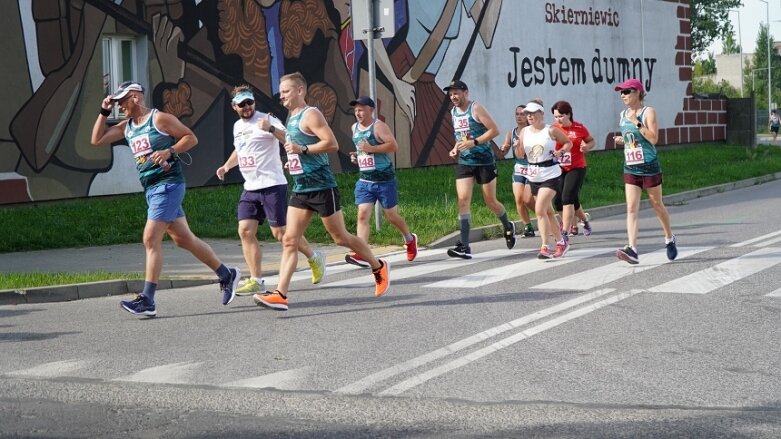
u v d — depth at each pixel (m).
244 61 21.73
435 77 27.05
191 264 13.55
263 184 10.23
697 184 26.62
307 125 9.48
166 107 20.16
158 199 9.45
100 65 19.06
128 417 6.20
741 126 41.19
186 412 6.29
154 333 8.81
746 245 13.93
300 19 23.06
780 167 32.94
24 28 17.88
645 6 36.41
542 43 31.19
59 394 6.76
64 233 15.80
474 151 13.70
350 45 24.38
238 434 5.82
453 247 14.91
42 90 18.12
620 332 8.44
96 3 18.92
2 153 17.58
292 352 7.90
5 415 6.28
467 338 8.28
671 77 38.06
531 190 14.73
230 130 21.41
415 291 10.78
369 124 12.74
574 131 13.70
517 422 5.96
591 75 33.59
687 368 7.21
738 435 5.67
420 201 20.17
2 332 8.99
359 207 12.98
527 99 30.53
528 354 7.69
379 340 8.28
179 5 20.36
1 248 14.85
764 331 8.41
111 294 11.39
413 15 26.23
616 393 6.57
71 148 18.62
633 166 12.05
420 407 6.30
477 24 28.48
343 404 6.39
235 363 7.57
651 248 14.02
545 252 13.19
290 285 11.62
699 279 11.01
